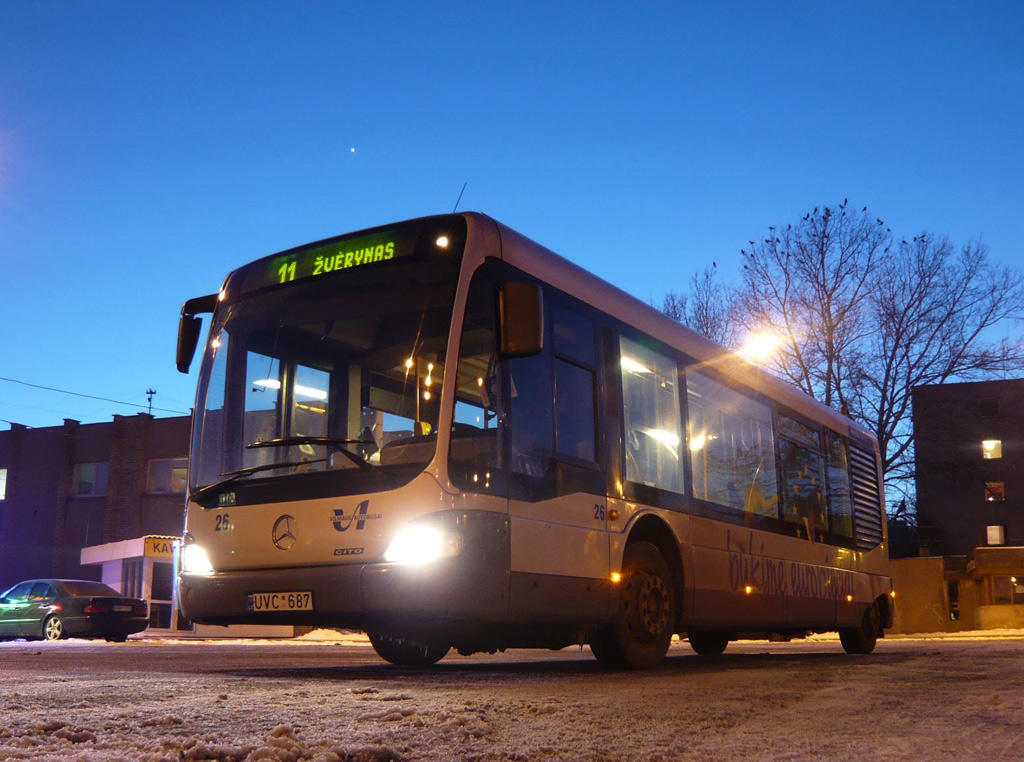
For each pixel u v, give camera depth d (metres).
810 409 13.24
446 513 6.90
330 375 7.71
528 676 7.84
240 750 3.67
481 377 7.34
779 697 6.07
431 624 7.28
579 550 7.93
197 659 11.23
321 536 7.23
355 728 4.45
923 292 37.22
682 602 9.31
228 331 8.40
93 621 22.44
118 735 4.24
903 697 6.12
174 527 39.62
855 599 13.55
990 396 57.62
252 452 7.77
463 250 7.52
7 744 3.95
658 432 9.39
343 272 8.00
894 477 37.38
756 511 11.07
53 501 41.88
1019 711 5.37
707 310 38.94
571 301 8.47
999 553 44.19
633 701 5.73
